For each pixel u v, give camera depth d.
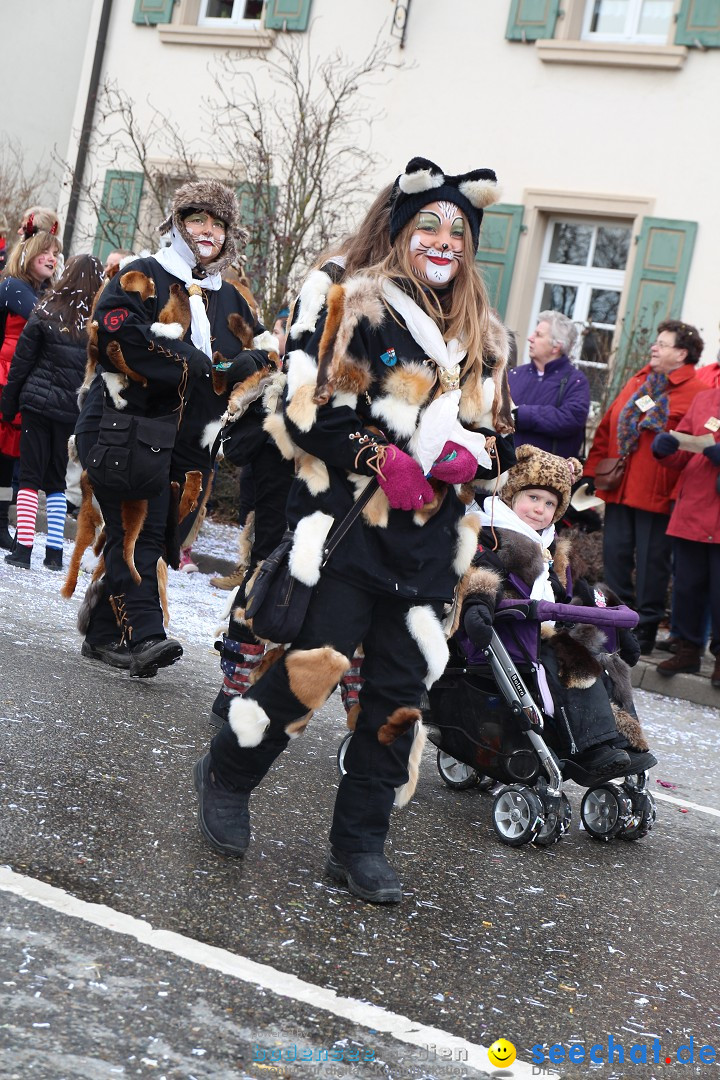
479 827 4.72
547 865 4.39
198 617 7.82
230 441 4.71
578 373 8.78
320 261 3.91
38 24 18.44
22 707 4.74
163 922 3.10
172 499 5.66
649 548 8.95
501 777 4.69
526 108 13.09
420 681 3.62
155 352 5.31
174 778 4.27
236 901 3.34
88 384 5.64
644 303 12.62
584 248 13.20
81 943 2.88
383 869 3.63
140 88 14.81
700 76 12.49
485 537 4.88
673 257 12.53
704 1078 2.89
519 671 4.74
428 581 3.58
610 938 3.74
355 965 3.12
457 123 13.35
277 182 13.25
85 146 15.01
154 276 5.48
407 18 13.50
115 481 5.36
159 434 5.40
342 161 13.62
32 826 3.54
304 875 3.68
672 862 4.77
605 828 4.91
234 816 3.69
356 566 3.47
